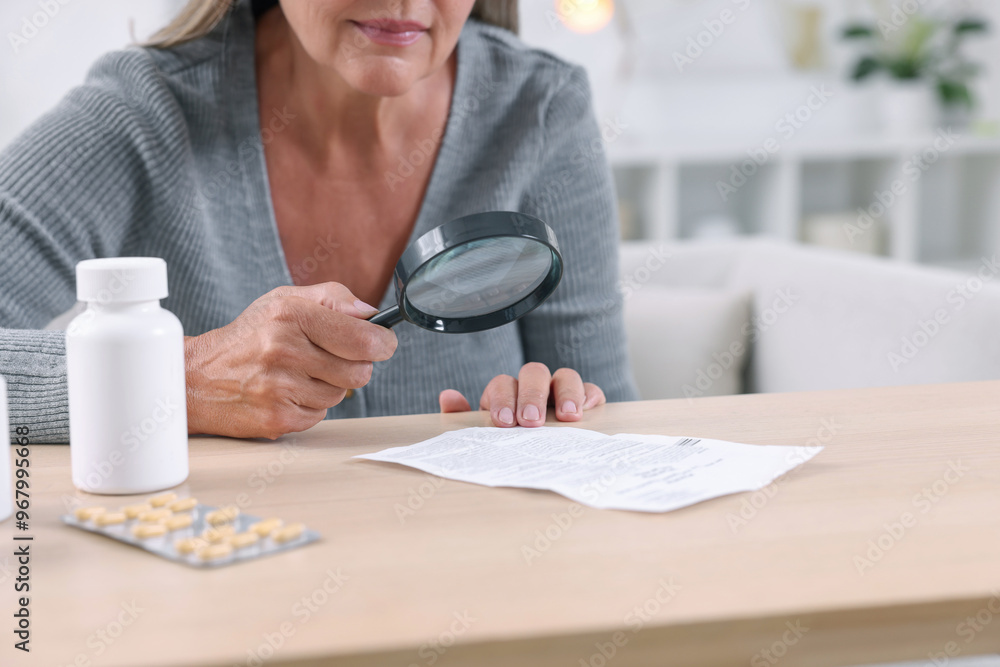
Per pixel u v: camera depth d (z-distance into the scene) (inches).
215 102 42.9
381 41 36.0
